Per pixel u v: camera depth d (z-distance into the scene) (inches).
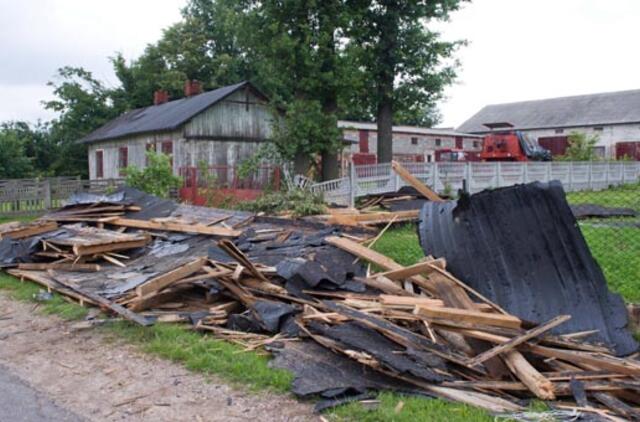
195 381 193.3
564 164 859.4
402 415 157.4
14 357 225.9
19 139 1446.9
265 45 759.1
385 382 179.0
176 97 1635.1
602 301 221.9
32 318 280.8
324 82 749.3
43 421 165.3
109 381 196.5
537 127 1972.2
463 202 242.2
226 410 170.1
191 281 274.8
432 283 229.8
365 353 182.2
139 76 1694.1
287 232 361.1
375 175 650.8
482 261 229.1
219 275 271.7
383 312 209.2
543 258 229.8
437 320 193.6
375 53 847.7
